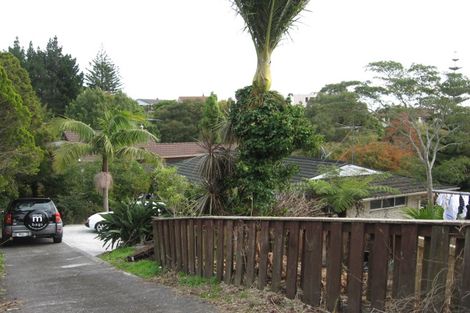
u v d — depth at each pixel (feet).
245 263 20.90
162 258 29.68
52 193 87.15
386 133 131.85
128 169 84.48
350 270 15.47
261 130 29.94
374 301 14.71
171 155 124.36
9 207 53.72
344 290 16.20
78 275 29.71
